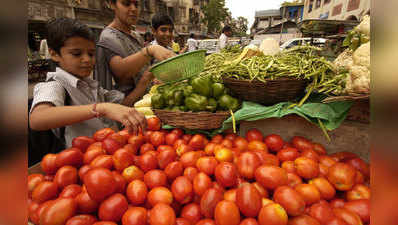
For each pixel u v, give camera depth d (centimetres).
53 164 142
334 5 1316
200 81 187
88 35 176
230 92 196
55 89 168
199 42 1451
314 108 160
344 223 104
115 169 142
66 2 1433
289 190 109
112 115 147
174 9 3250
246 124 201
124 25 290
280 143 169
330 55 371
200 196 127
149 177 134
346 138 171
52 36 171
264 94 175
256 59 194
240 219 109
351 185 125
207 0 4656
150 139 184
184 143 175
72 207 109
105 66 276
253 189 111
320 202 119
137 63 240
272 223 98
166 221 106
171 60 176
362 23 174
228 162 133
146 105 256
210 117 179
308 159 139
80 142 166
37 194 120
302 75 171
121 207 113
